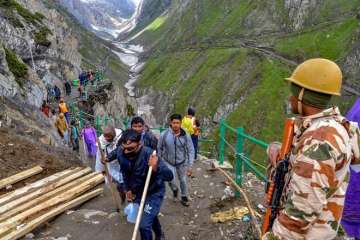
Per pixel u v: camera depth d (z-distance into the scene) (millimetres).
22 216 7395
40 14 54812
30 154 10531
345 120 2865
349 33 104375
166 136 8172
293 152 2980
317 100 2830
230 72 120062
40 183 8992
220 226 7309
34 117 17750
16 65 25047
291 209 2744
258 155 73375
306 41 113062
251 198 8703
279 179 3107
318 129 2775
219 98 113375
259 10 146125
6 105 15656
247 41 135125
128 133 5707
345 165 2779
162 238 6656
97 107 41031
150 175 5668
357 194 3969
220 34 153125
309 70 2852
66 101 37562
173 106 123812
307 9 125125
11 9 40594
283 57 113875
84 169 10062
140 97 145250
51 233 7117
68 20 179375
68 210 8062
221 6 175750
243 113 101062
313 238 2844
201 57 142125
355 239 4172
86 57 157125
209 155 19906
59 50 52688
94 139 12734
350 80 90688
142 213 5941
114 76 161750
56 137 17375
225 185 9742
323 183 2641
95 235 7066
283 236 2809
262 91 104250
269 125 94625
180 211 8242
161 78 149125
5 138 11109
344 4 117500
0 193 8586
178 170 8344
